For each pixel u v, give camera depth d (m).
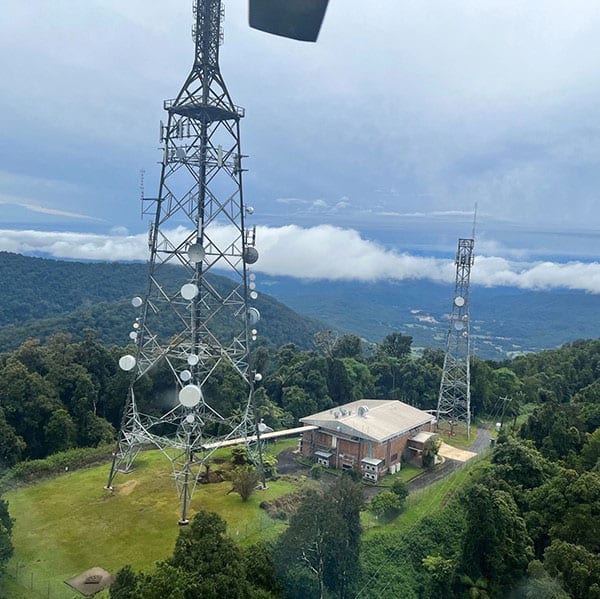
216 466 41.69
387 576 29.41
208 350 37.22
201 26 33.25
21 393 47.38
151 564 27.25
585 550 29.31
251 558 24.44
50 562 26.61
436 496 39.09
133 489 36.44
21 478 37.53
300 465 47.25
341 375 67.62
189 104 33.25
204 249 33.84
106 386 56.50
